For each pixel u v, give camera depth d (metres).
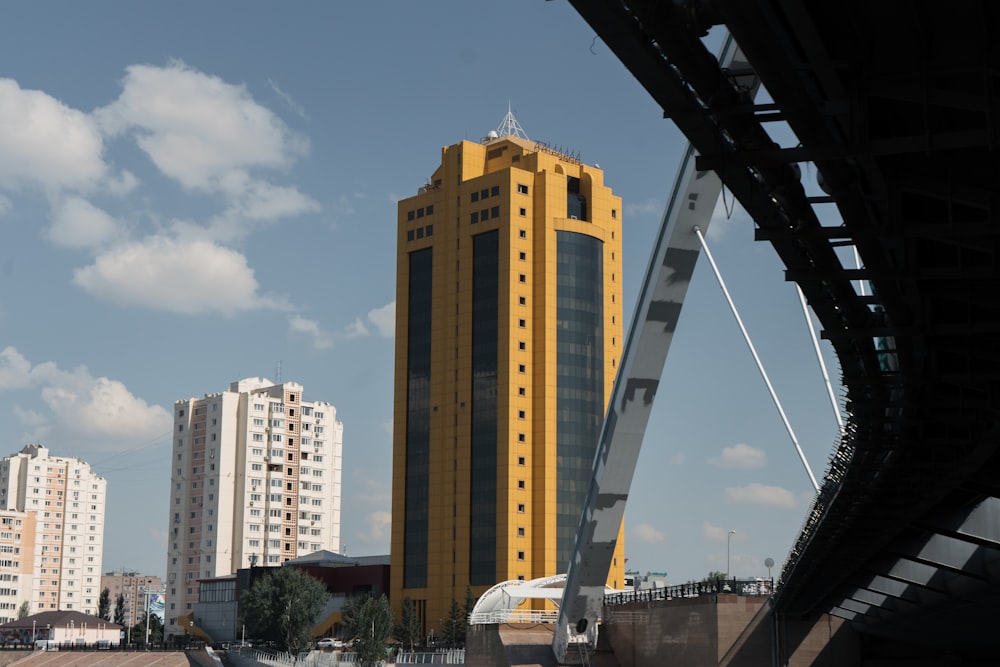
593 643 80.50
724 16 14.48
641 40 15.98
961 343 28.39
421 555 187.00
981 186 21.09
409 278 197.75
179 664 185.75
